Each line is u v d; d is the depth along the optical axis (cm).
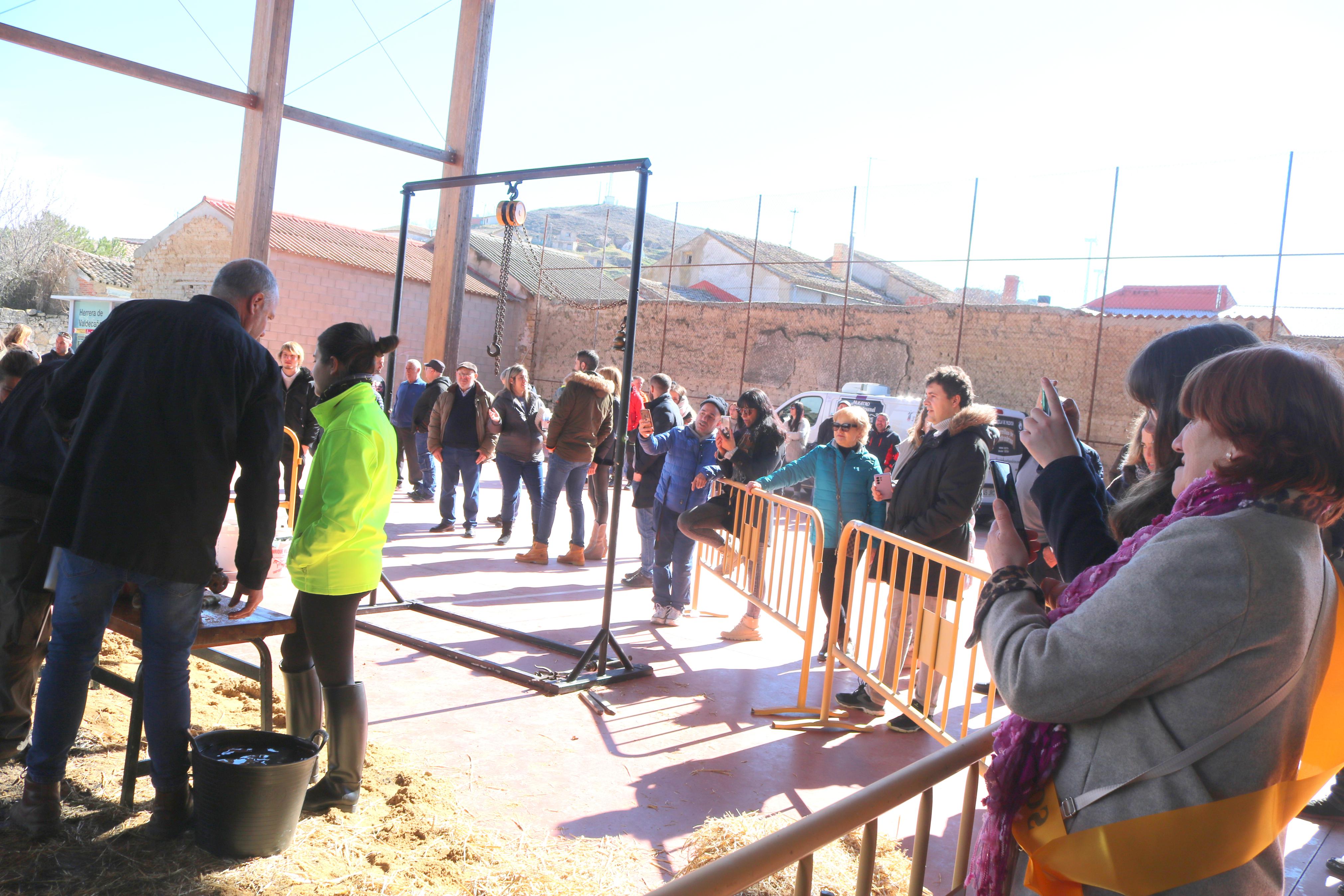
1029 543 162
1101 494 159
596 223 15525
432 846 296
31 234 4025
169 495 261
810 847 116
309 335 2419
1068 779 118
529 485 835
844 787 379
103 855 269
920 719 384
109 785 314
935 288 3484
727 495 612
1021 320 1766
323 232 2717
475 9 1341
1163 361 154
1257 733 107
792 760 404
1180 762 107
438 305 1359
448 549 821
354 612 306
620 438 483
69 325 2969
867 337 1984
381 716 415
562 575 753
